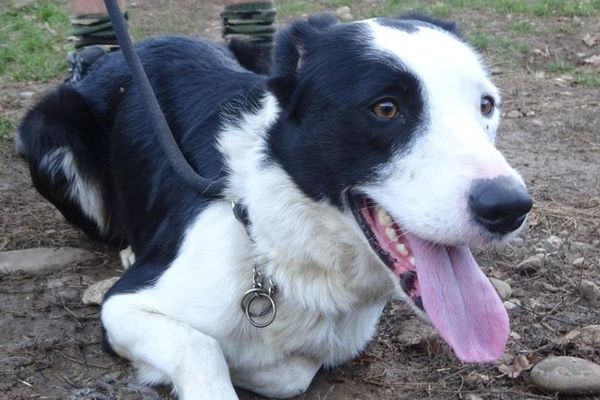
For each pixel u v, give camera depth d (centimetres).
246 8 132
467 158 76
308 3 288
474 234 75
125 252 114
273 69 87
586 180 146
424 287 79
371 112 80
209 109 100
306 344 90
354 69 81
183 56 111
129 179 105
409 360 98
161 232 96
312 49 85
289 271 87
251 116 91
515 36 249
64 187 115
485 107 84
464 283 80
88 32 129
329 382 94
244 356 90
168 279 91
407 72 79
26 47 226
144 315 90
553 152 160
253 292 88
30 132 114
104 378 93
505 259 119
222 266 88
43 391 91
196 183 92
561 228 128
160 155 101
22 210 129
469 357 77
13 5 269
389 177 79
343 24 87
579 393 92
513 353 99
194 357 86
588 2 282
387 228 81
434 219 76
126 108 109
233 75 104
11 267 112
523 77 212
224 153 92
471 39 239
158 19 271
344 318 90
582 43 244
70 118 113
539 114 183
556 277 114
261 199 86
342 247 85
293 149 84
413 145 78
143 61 111
